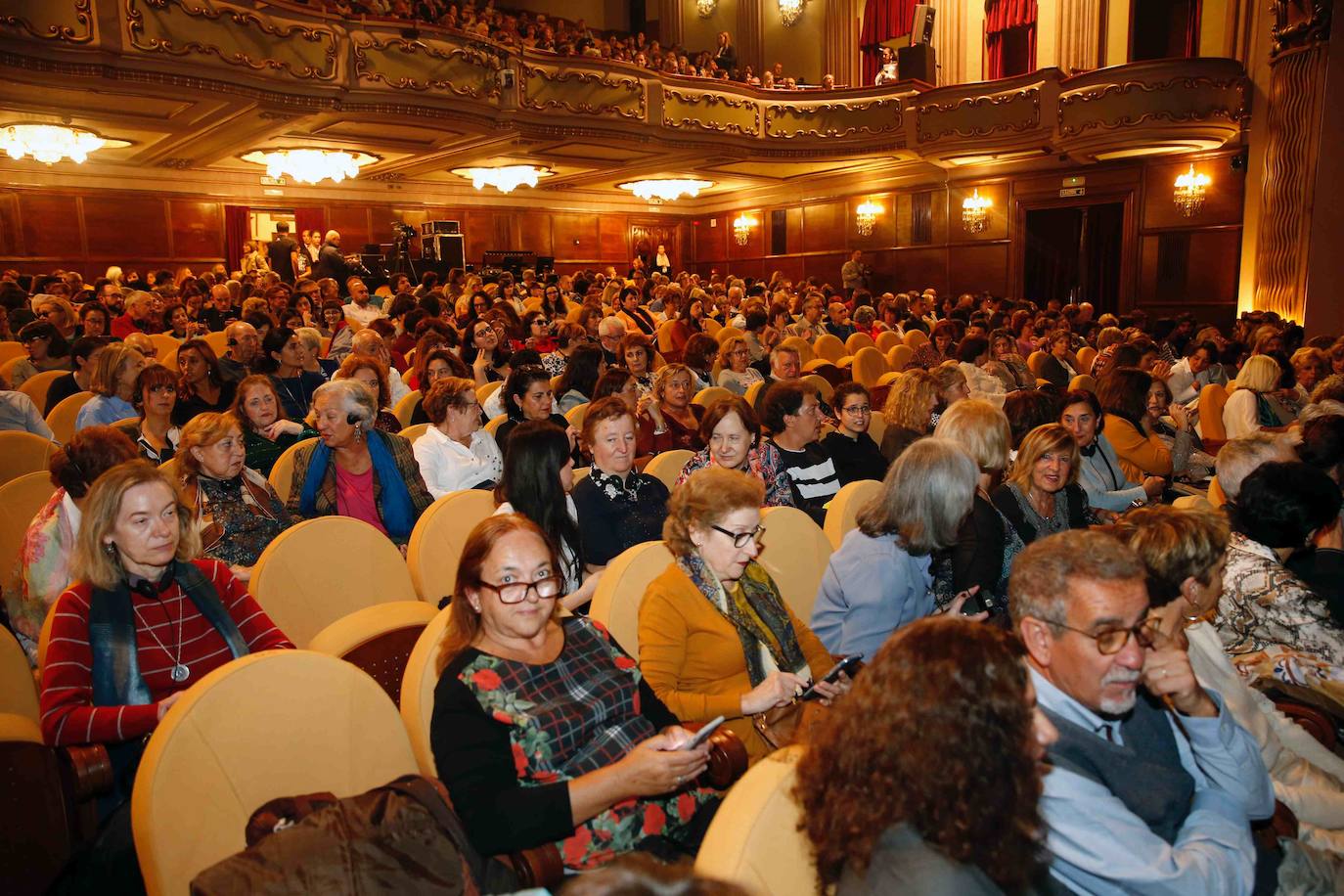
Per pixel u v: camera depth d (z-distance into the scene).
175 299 10.15
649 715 2.04
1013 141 14.34
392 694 2.42
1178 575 2.14
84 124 11.10
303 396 6.02
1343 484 3.88
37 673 2.64
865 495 3.65
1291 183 12.16
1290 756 2.23
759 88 14.95
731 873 1.35
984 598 2.77
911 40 17.14
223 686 1.74
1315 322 11.75
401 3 11.88
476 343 7.29
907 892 1.13
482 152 13.97
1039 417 4.20
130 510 2.20
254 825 1.62
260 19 9.78
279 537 2.87
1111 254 16.27
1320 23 11.65
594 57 13.09
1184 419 5.87
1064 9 16.34
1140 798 1.63
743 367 7.35
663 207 21.52
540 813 1.67
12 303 8.05
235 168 15.83
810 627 2.81
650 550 2.71
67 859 2.10
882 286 18.53
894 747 1.17
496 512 3.01
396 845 1.52
